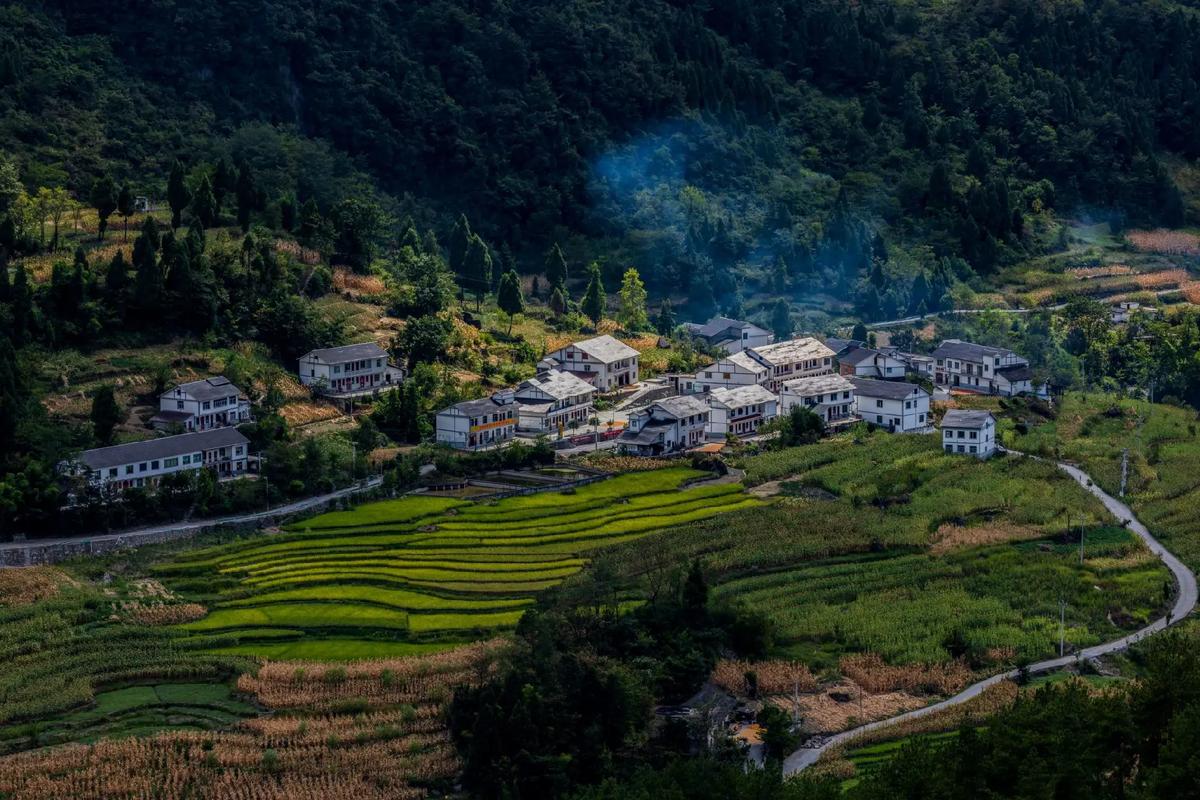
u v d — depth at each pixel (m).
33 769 189.38
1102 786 177.38
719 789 177.12
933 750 184.38
